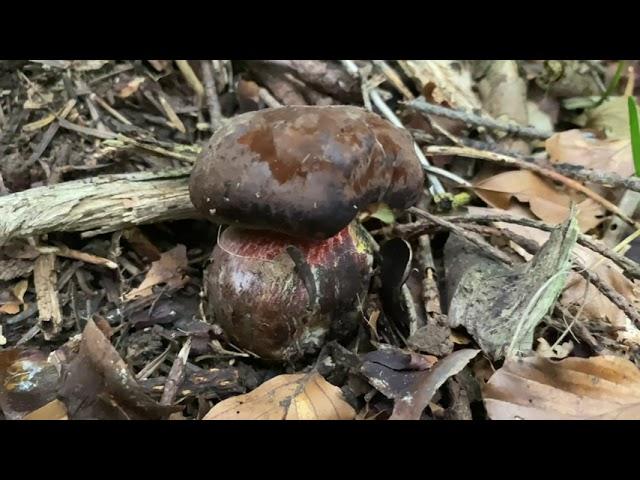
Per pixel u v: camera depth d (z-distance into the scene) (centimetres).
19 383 24
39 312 28
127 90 37
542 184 35
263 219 23
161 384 25
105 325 27
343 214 22
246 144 23
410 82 42
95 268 30
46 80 36
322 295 25
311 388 24
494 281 27
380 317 28
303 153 22
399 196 25
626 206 35
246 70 42
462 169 38
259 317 25
